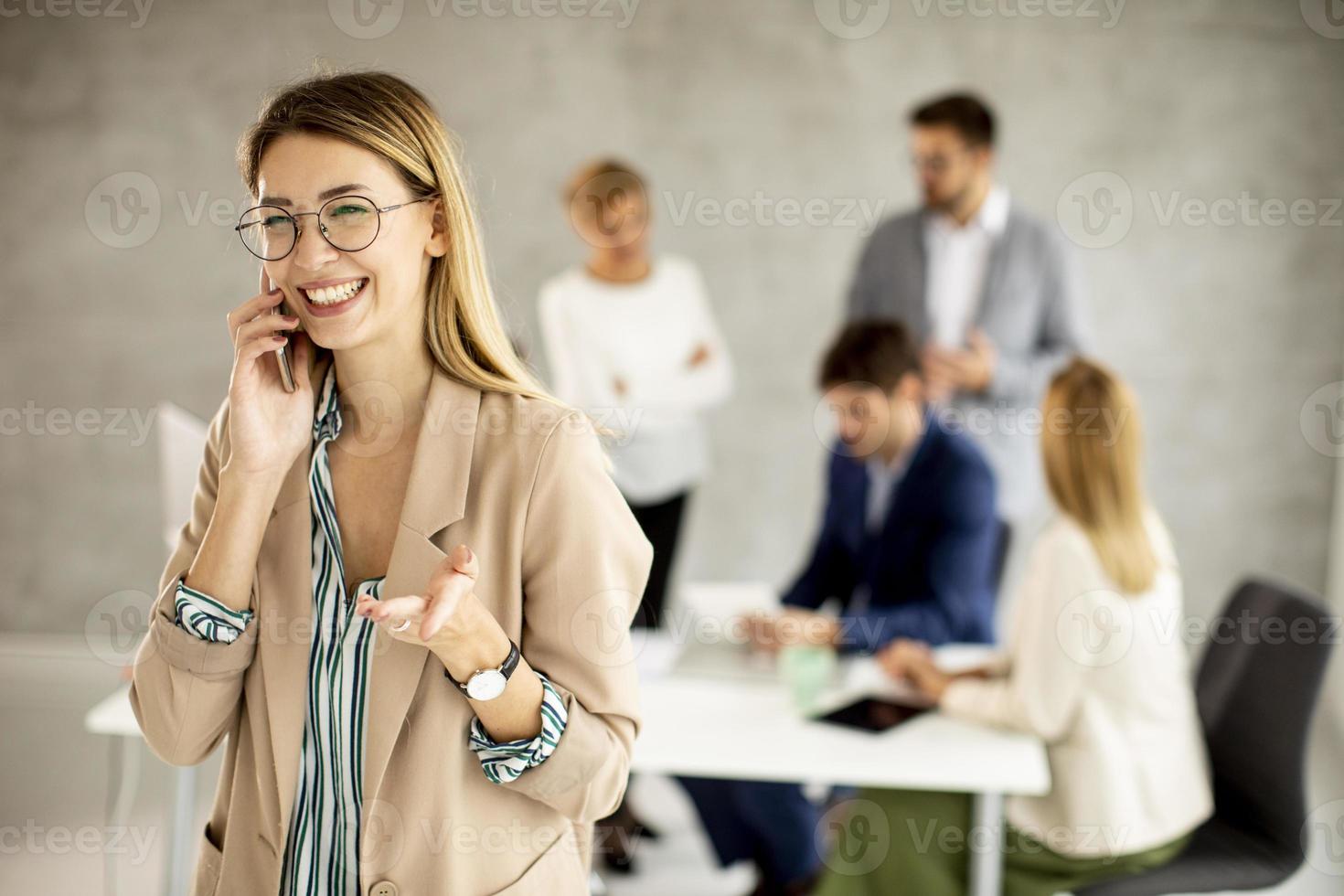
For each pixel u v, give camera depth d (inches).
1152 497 154.7
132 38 153.6
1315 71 146.5
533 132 152.8
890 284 144.9
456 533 37.9
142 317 158.4
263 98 38.5
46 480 161.3
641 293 146.4
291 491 39.4
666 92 151.4
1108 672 79.1
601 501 38.4
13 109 155.3
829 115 150.5
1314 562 153.2
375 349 38.8
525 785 36.8
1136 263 151.0
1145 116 148.6
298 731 38.4
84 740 137.9
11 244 157.6
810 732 81.1
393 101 37.0
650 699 86.9
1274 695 82.7
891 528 104.7
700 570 157.9
